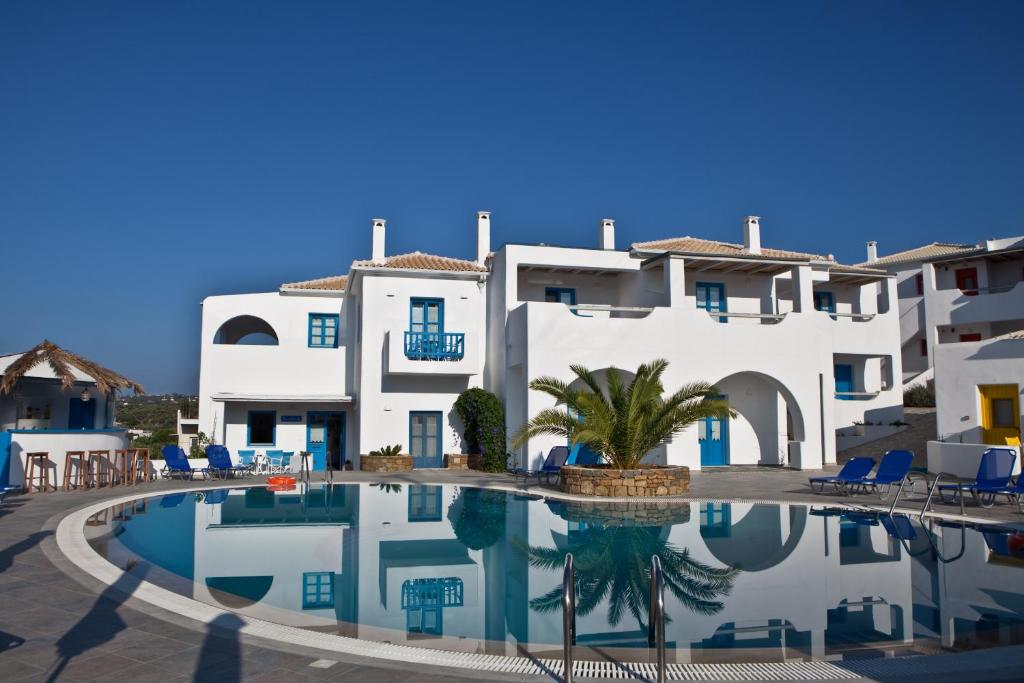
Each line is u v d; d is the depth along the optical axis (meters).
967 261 33.16
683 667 5.68
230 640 6.09
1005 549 10.72
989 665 5.64
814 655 6.12
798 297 24.66
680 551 10.74
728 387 25.67
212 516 14.13
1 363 20.31
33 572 8.58
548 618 7.38
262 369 25.61
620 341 22.45
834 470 23.12
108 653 5.74
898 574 9.18
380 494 17.67
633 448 17.25
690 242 27.70
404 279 24.73
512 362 23.03
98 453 18.19
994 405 19.59
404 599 8.11
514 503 16.08
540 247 24.11
